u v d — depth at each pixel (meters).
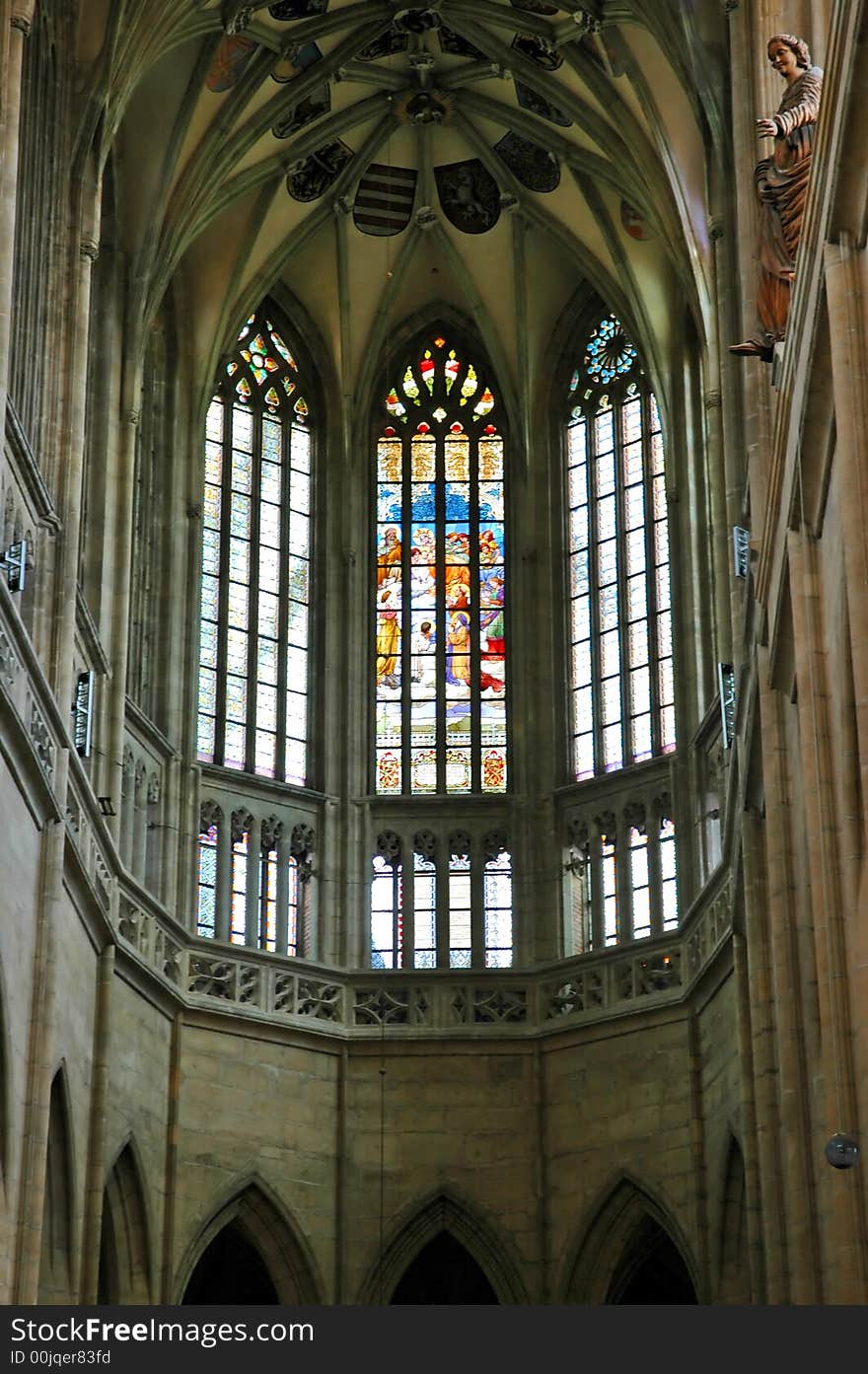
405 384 45.66
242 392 44.41
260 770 42.53
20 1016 29.73
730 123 35.44
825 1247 27.58
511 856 42.53
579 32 39.72
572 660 43.56
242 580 43.41
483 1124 40.19
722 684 36.47
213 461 43.66
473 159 43.84
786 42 25.19
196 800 40.97
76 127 35.66
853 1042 22.81
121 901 36.94
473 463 45.16
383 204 44.47
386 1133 40.12
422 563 44.62
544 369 45.19
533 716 43.31
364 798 42.91
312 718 43.41
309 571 44.34
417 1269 42.34
